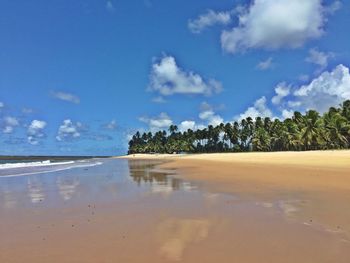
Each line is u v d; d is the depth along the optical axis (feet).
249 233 40.22
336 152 246.88
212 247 35.04
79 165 267.18
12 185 99.71
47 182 108.47
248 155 334.24
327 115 357.00
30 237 40.40
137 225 45.55
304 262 30.42
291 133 407.85
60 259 32.37
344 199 61.62
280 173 122.11
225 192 75.72
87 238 39.45
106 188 89.30
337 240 36.73
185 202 63.52
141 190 83.61
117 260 31.83
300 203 58.49
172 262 31.09
